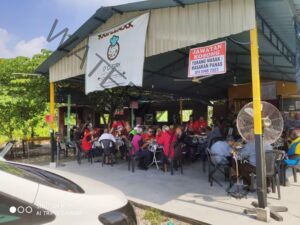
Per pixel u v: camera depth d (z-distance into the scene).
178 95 16.64
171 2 6.61
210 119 20.56
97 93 14.08
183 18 6.66
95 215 2.01
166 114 20.72
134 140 8.76
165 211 5.16
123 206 2.28
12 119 12.65
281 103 14.17
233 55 10.34
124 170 8.83
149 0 6.68
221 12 5.96
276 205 5.40
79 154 10.34
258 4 5.47
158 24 7.20
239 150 6.33
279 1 5.24
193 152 9.91
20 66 12.60
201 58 6.23
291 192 6.23
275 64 10.43
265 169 4.97
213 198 5.89
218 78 14.17
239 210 5.18
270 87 14.29
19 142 13.83
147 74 11.88
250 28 5.44
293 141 6.98
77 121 15.86
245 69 12.54
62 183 2.42
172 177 7.80
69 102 13.38
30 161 11.54
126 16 7.89
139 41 7.50
